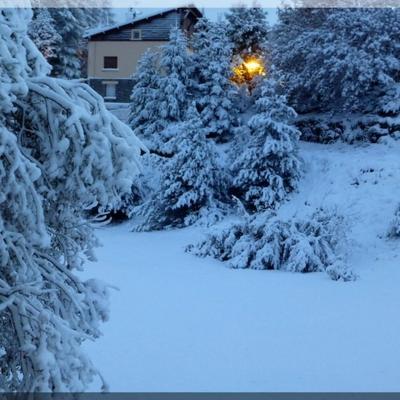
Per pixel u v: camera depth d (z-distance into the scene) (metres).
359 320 8.61
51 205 3.96
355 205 16.88
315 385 5.82
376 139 20.78
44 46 32.62
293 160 19.19
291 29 23.86
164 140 24.62
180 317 8.71
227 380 5.96
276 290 10.98
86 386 3.54
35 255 3.89
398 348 7.16
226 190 20.53
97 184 3.69
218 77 25.03
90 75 37.28
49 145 3.73
